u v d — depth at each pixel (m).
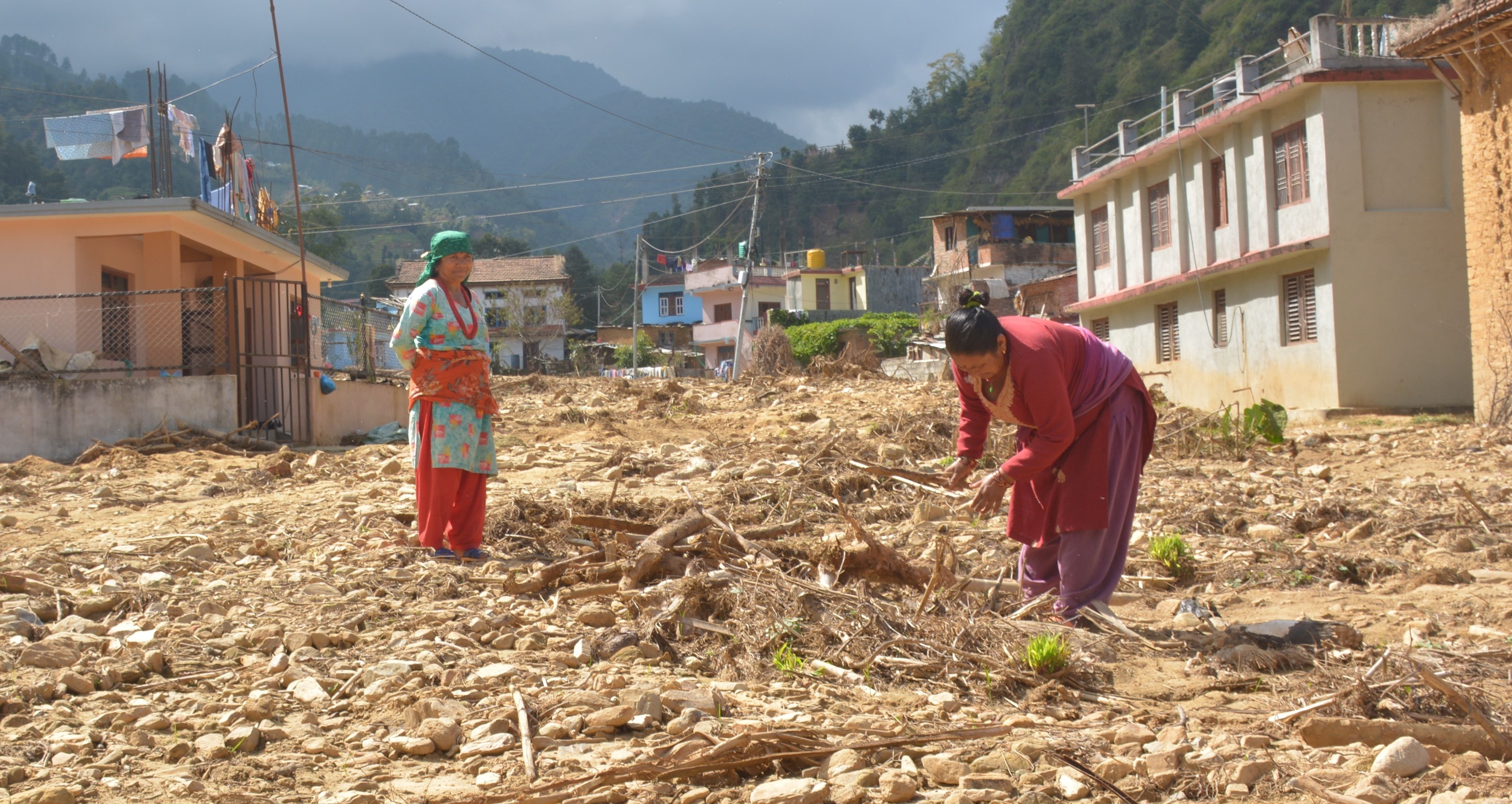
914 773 3.02
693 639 4.42
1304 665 4.06
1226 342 21.47
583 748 3.23
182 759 3.15
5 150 73.25
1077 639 4.23
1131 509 4.68
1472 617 4.82
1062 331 4.52
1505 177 14.65
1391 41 18.00
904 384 22.25
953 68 93.44
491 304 64.44
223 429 12.80
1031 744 3.15
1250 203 20.33
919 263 58.34
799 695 3.77
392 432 15.28
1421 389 17.75
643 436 14.34
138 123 19.28
